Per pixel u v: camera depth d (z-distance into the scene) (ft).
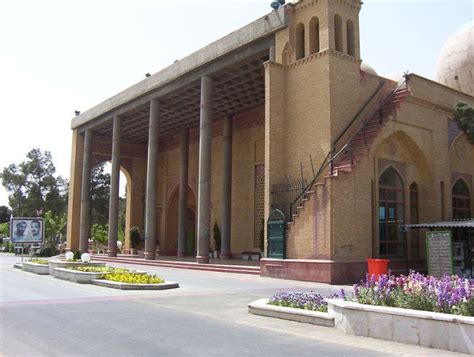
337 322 22.61
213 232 87.71
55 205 178.70
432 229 52.01
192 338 20.51
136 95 81.92
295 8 56.24
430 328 18.93
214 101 79.30
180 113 87.35
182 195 93.50
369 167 49.26
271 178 53.31
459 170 64.49
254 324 23.84
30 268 58.70
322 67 52.06
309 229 47.39
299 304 26.35
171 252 103.40
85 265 52.85
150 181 77.61
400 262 53.31
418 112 57.26
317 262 45.55
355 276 45.85
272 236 51.26
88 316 25.85
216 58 64.80
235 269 56.85
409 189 57.06
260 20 58.90
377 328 20.61
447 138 61.21
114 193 88.58
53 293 36.22
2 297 33.78
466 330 17.85
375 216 51.93
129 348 18.57
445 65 79.61
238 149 84.79
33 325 23.15
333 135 50.49
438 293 20.47
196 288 39.88
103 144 106.52
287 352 18.13
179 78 72.49
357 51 54.95
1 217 243.81
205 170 65.98
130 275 42.88
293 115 54.49
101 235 135.54
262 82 70.33
